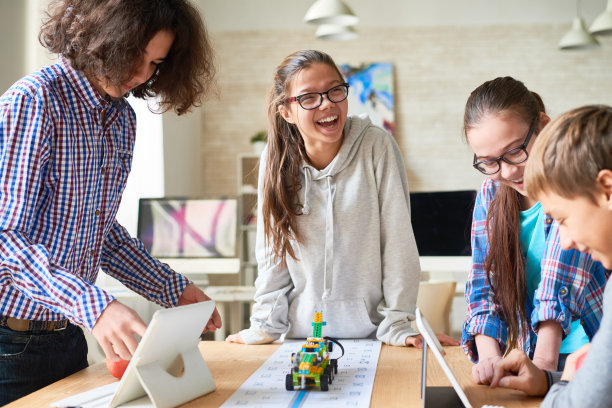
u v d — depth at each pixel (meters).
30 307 1.30
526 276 1.38
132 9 1.21
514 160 1.23
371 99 6.91
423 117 6.92
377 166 1.67
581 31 5.89
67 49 1.25
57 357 1.38
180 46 1.33
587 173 0.84
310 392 1.13
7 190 1.19
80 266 1.38
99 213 1.40
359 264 1.65
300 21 7.06
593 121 0.85
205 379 1.15
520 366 1.13
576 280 1.26
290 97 1.61
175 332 1.08
